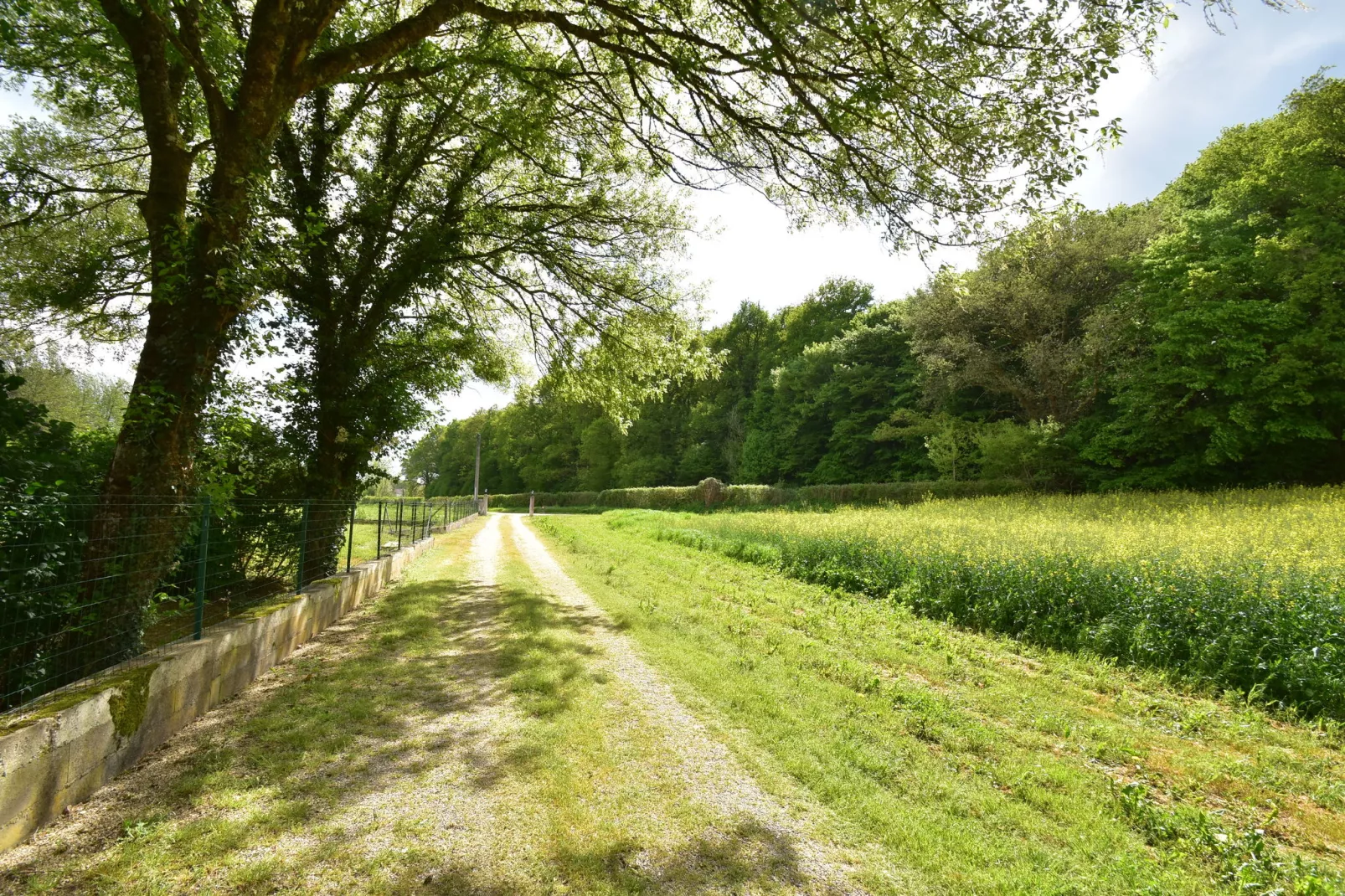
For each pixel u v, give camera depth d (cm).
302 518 791
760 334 6325
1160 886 302
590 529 2642
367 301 1127
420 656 670
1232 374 2200
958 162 660
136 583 487
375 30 1038
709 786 386
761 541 1593
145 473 522
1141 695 622
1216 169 2709
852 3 595
